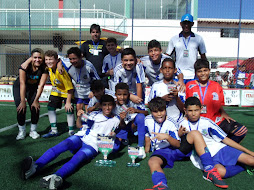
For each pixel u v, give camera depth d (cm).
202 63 302
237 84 1008
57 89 382
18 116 356
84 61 368
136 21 1620
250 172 240
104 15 1570
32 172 217
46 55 341
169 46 442
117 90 304
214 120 304
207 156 230
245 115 678
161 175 202
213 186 212
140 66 349
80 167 251
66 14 1580
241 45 1742
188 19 404
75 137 263
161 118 269
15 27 1534
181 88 328
